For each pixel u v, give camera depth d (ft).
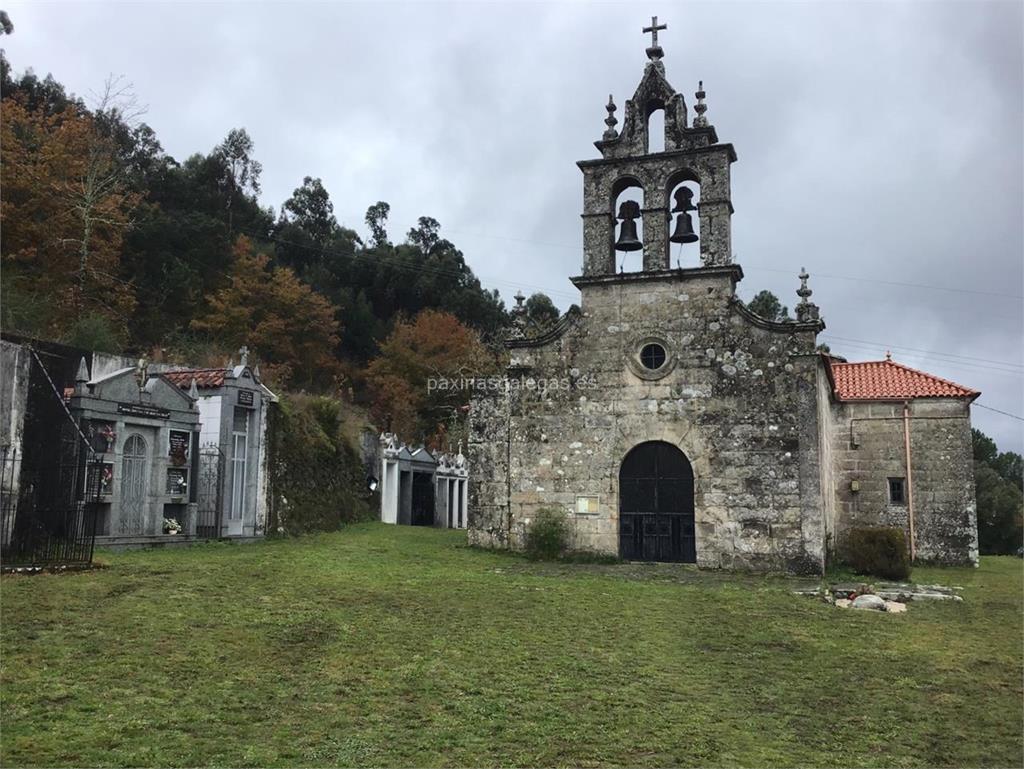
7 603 35.83
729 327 67.21
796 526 62.95
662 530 67.00
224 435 68.28
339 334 202.80
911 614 47.26
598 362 70.64
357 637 34.19
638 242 71.82
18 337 55.42
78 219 115.55
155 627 33.27
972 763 23.38
